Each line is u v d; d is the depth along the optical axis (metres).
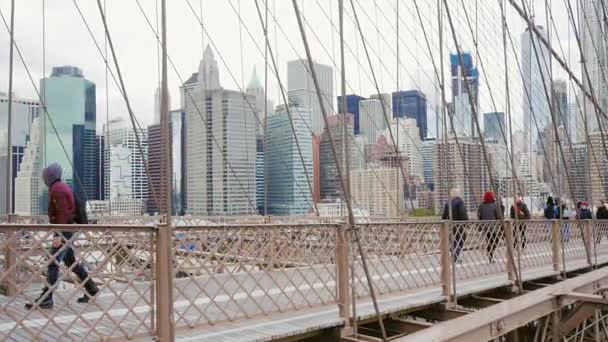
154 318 3.78
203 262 4.09
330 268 4.91
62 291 5.04
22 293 3.39
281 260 4.60
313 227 4.81
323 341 4.76
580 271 9.34
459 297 6.29
